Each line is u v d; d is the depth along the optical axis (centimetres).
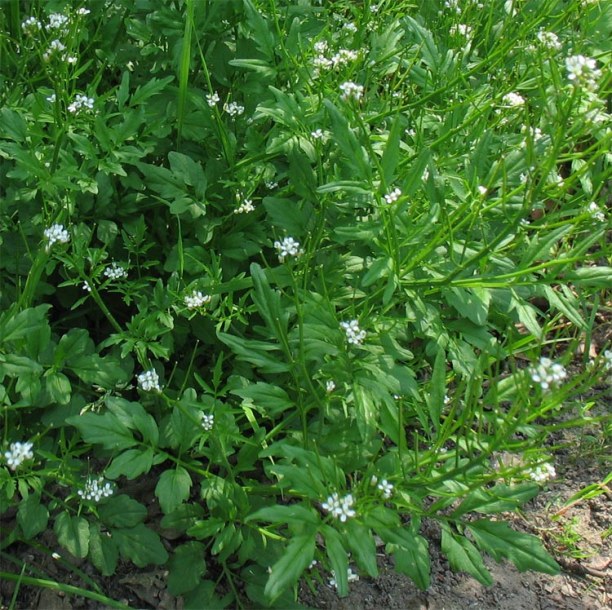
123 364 57
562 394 43
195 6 65
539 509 62
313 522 41
